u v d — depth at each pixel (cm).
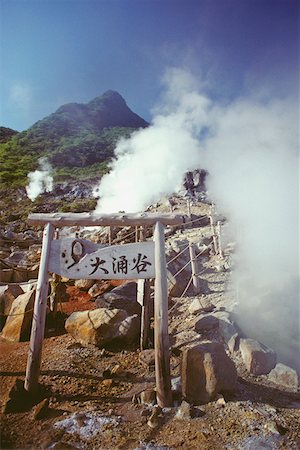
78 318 593
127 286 758
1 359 517
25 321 610
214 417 373
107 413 382
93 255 437
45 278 430
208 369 409
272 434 345
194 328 591
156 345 410
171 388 409
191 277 848
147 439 341
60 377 457
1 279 913
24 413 378
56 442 331
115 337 557
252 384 445
